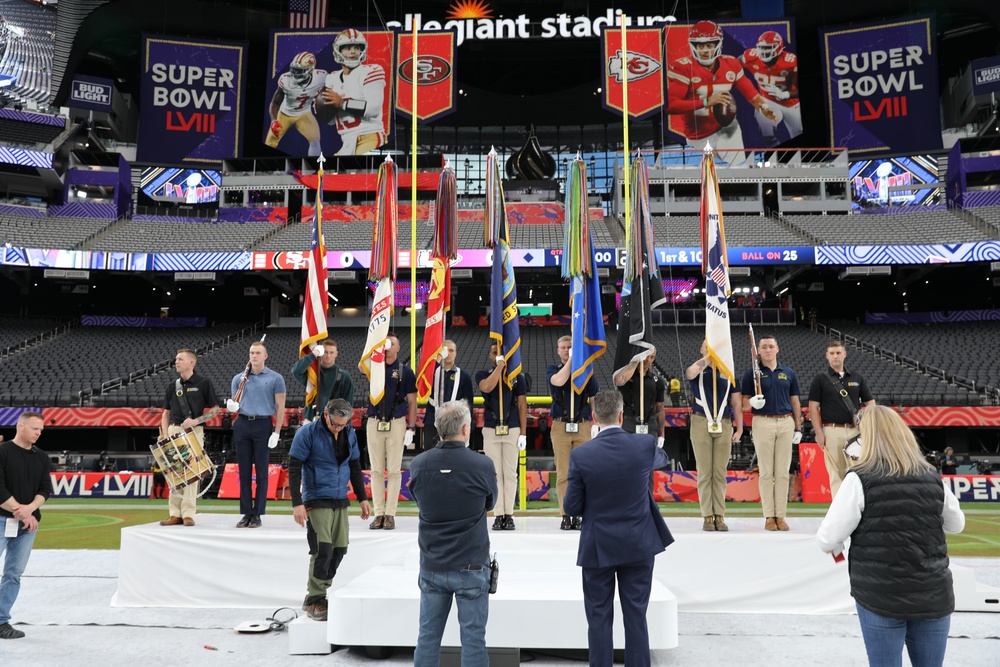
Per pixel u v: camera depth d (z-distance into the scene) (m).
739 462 20.86
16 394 24.80
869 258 26.70
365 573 5.65
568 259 7.39
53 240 31.31
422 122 31.56
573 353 6.96
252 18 36.47
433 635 3.91
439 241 7.97
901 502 3.21
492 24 36.72
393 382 7.27
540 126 43.56
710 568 6.01
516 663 4.71
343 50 32.34
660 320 32.44
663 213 34.69
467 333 32.78
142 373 27.80
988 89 35.91
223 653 4.91
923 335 30.31
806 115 42.91
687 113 31.62
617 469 4.00
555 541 6.04
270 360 29.59
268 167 35.66
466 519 3.95
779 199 34.88
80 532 11.52
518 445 6.91
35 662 4.64
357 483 5.48
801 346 29.75
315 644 4.96
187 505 6.88
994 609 5.93
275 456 21.73
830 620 5.72
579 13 38.09
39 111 34.75
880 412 3.41
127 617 5.86
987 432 24.47
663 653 4.89
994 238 29.80
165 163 32.66
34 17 34.56
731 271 27.98
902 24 31.11
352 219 34.78
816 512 13.98
